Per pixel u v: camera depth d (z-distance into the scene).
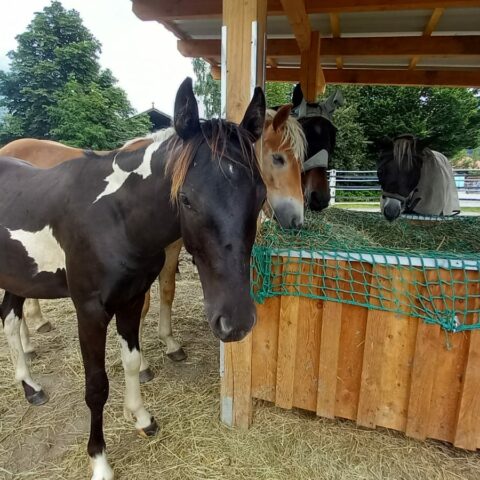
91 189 1.45
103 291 1.43
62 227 1.49
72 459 1.68
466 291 1.49
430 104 14.02
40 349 2.64
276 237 1.85
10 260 1.67
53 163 2.76
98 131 14.26
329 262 1.67
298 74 5.12
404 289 1.58
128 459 1.68
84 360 1.53
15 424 1.91
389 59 4.40
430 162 3.62
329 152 3.20
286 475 1.58
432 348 1.58
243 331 1.02
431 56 3.89
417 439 1.76
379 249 1.71
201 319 3.19
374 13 3.29
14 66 18.33
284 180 2.23
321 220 2.69
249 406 1.84
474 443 1.59
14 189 1.71
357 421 1.78
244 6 1.55
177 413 1.97
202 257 1.08
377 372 1.69
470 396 1.55
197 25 3.82
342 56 4.12
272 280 1.76
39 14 20.11
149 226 1.35
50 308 3.35
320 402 1.81
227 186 1.02
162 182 1.27
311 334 1.78
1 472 1.62
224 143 1.05
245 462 1.64
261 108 1.20
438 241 2.74
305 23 2.93
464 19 3.33
